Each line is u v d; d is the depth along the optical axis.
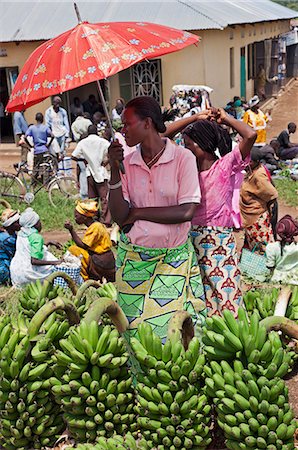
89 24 3.30
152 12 20.30
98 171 10.22
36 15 20.78
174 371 3.03
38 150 12.94
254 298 4.15
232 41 22.92
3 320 3.45
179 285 3.48
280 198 12.34
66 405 3.14
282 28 33.88
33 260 6.85
